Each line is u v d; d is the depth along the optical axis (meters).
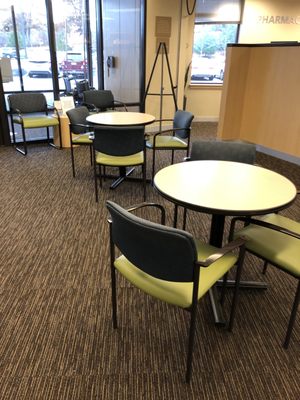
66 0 5.00
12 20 4.68
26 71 5.02
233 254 1.62
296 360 1.58
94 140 2.94
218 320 1.77
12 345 1.63
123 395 1.40
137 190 3.56
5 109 4.91
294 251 1.59
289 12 6.48
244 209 1.43
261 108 4.50
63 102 4.97
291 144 4.18
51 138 5.45
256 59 4.43
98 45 5.58
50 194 3.40
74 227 2.75
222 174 1.88
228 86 4.59
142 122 3.35
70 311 1.85
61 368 1.52
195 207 1.47
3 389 1.42
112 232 1.48
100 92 4.98
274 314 1.87
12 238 2.57
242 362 1.57
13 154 4.72
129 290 2.03
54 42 5.04
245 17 6.45
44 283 2.07
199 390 1.43
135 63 5.57
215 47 6.76
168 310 1.88
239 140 4.98
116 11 5.33
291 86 4.02
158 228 1.14
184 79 5.95
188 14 5.53
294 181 3.83
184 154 4.77
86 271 2.19
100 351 1.61
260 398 1.40
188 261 1.19
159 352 1.61
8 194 3.38
